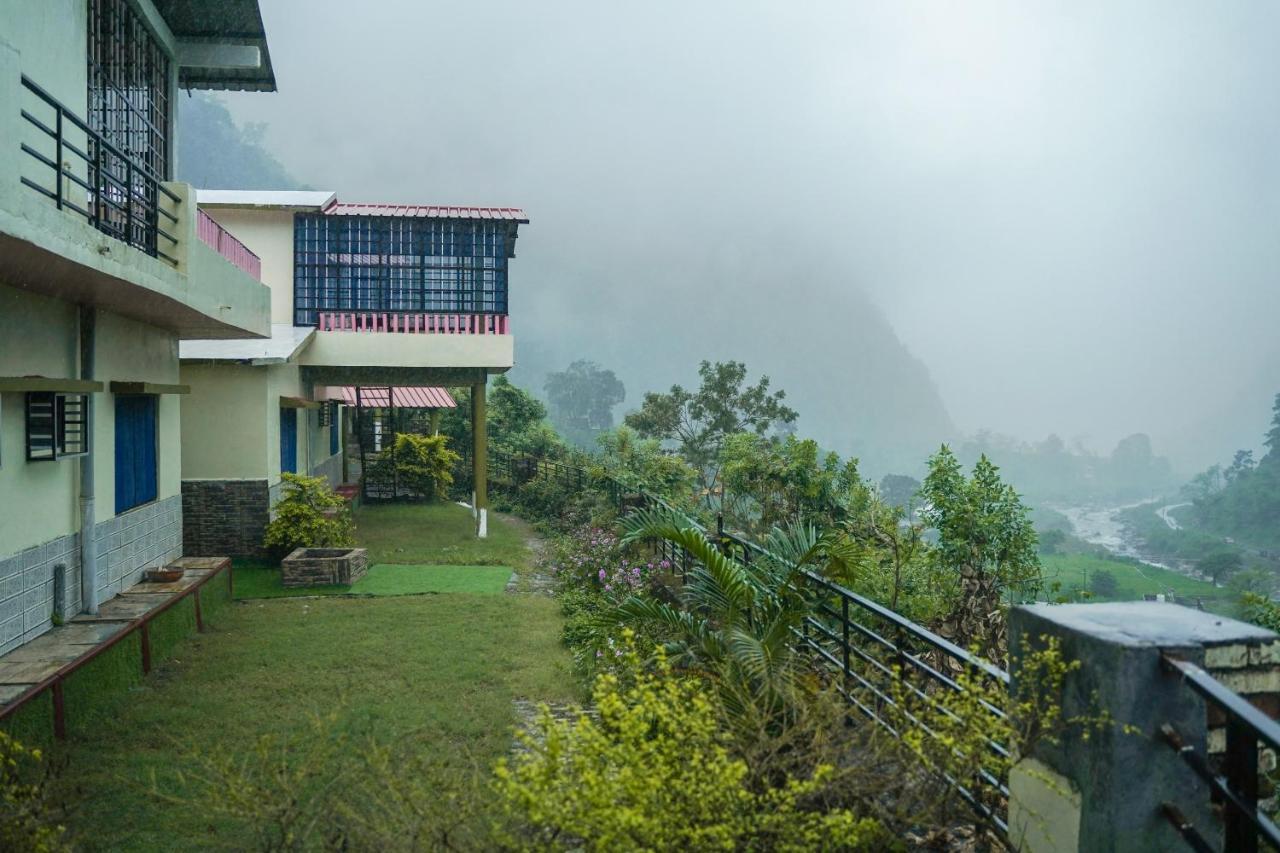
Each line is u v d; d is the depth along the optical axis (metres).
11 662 5.99
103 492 7.96
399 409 26.33
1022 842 2.74
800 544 5.53
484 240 15.38
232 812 3.16
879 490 10.68
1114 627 2.60
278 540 12.53
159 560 9.55
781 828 2.58
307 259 15.03
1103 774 2.44
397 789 2.95
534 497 19.34
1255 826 2.04
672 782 2.55
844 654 4.98
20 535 6.48
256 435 12.93
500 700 6.60
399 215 15.02
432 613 9.59
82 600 7.38
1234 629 2.56
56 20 6.52
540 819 2.41
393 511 19.23
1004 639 7.09
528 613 9.66
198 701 6.52
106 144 6.30
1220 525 83.00
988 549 7.77
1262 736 1.88
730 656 4.43
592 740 2.62
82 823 4.40
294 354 13.41
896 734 3.09
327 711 6.30
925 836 3.36
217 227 9.12
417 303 15.22
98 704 6.27
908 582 8.37
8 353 6.42
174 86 9.09
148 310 8.13
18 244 4.93
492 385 30.55
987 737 2.95
